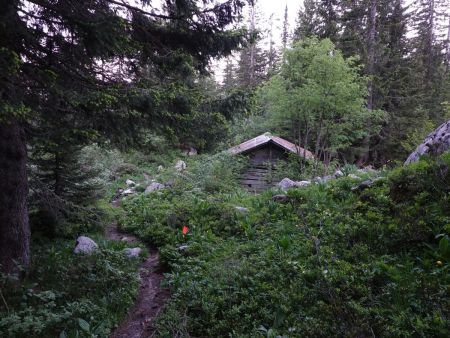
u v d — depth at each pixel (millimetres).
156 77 6121
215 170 14789
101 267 5898
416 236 4863
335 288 4340
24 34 3861
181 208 9477
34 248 6520
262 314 4387
